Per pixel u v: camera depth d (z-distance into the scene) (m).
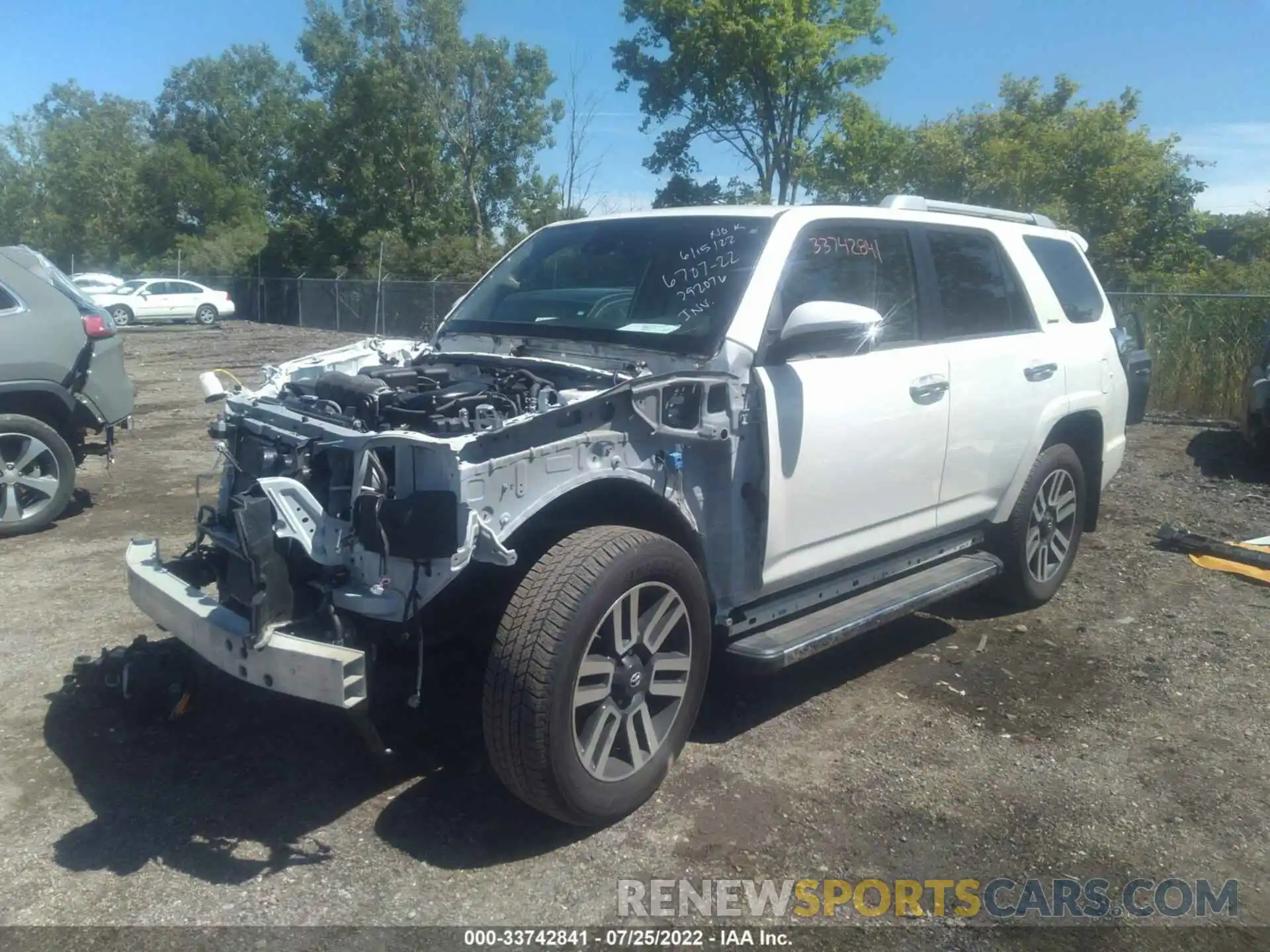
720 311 3.97
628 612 3.42
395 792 3.72
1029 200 27.48
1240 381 12.77
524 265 4.92
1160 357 13.40
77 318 7.21
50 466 7.05
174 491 8.24
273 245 47.28
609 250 4.60
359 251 43.81
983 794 3.80
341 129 43.94
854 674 4.88
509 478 3.22
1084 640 5.34
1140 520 7.82
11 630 5.17
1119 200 27.88
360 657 3.04
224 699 4.44
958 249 5.08
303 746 4.05
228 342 27.33
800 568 4.12
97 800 3.65
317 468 3.50
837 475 4.16
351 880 3.21
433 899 3.13
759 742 4.16
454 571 3.12
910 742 4.19
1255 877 3.34
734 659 3.89
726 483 3.81
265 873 3.24
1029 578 5.58
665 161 35.72
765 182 34.97
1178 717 4.46
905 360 4.49
